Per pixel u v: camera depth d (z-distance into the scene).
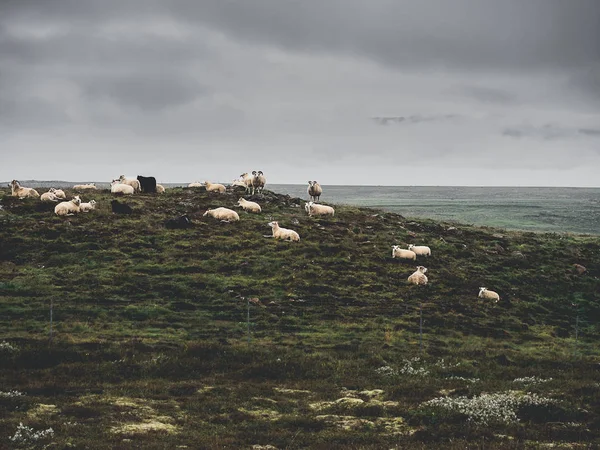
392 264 47.28
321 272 44.19
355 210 61.81
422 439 21.94
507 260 50.88
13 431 20.80
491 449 20.44
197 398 26.06
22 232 46.62
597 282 48.97
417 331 37.78
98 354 30.39
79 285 39.75
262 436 21.81
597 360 35.22
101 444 20.06
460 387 28.34
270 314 38.06
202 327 35.69
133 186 61.91
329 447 20.75
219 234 49.22
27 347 30.30
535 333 39.91
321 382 28.89
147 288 40.16
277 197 62.09
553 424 23.61
